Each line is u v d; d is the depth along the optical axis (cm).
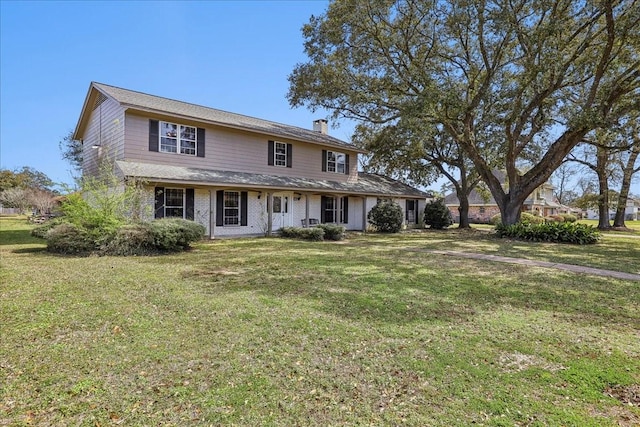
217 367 301
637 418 237
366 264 797
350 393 265
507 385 279
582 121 1305
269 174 1586
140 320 412
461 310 468
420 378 288
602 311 473
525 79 1362
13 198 2892
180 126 1311
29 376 284
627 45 1327
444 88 1404
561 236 1388
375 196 1992
